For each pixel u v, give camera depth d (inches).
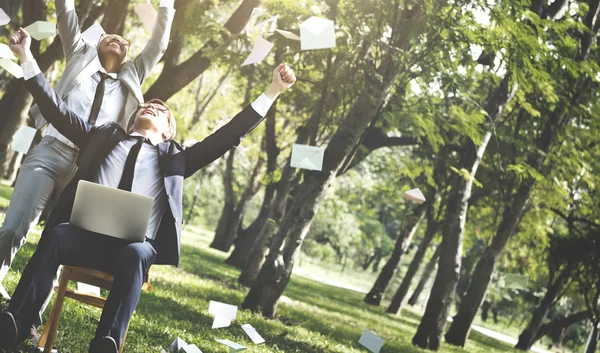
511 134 772.6
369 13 541.0
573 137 800.9
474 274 880.9
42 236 193.3
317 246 1927.9
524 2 547.2
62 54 676.1
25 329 186.7
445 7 527.5
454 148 815.1
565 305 1615.4
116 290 189.5
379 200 1330.0
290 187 930.7
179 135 1309.1
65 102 223.9
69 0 227.9
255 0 568.7
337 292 1362.0
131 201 191.8
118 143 208.7
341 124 546.0
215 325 224.5
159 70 1202.0
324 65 655.1
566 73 708.7
